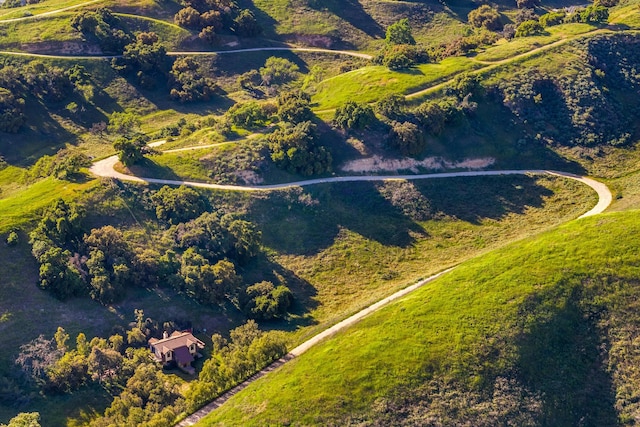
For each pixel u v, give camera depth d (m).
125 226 95.62
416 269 93.06
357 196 106.75
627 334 67.56
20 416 64.81
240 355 72.31
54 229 90.06
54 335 78.62
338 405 62.12
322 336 76.88
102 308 83.81
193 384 71.69
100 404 71.44
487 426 60.31
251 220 101.50
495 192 107.94
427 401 62.03
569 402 63.38
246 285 91.25
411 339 68.56
